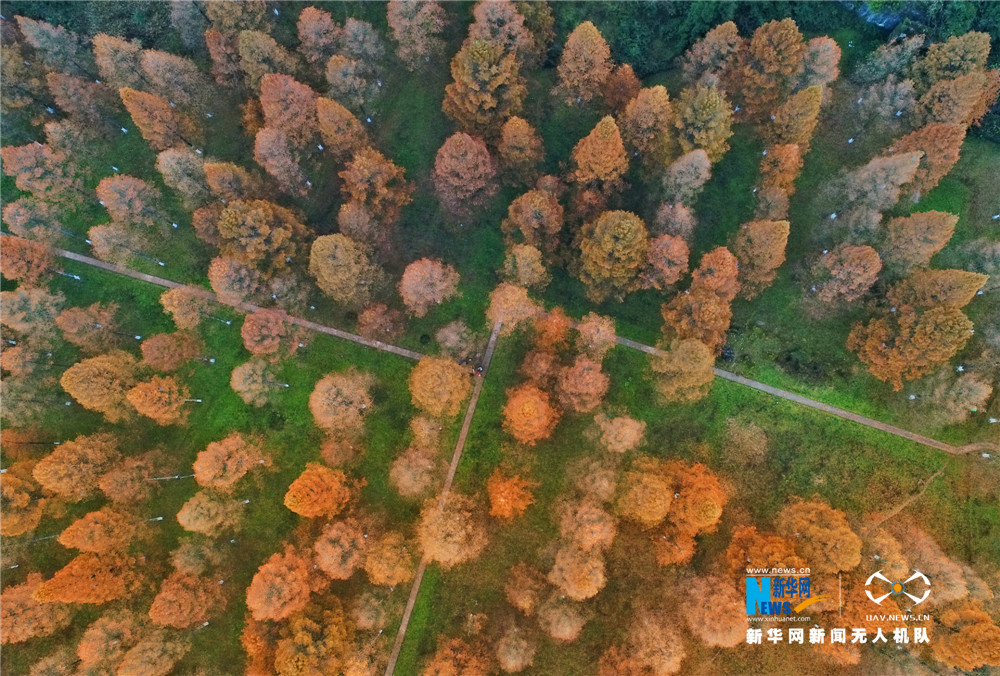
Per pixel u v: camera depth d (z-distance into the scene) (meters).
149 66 69.31
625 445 66.44
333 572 65.19
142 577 69.62
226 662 69.56
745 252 67.00
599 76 69.44
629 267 66.56
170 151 66.38
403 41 71.50
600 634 68.88
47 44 70.44
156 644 66.31
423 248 75.81
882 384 71.62
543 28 73.56
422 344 74.50
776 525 68.00
